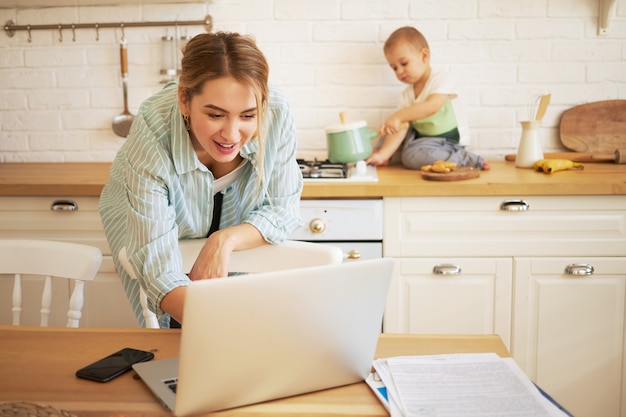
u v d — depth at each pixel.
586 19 2.93
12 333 1.33
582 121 2.96
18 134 3.11
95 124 3.09
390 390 1.08
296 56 3.00
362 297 1.05
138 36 3.03
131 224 1.45
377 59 2.98
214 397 1.01
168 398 1.06
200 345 0.96
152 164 1.44
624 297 2.48
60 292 2.63
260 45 3.00
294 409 1.05
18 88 3.08
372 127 3.03
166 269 1.40
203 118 1.31
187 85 1.30
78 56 3.05
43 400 1.07
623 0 2.91
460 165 2.75
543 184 2.41
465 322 2.51
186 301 0.92
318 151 3.05
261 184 1.69
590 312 2.49
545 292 2.48
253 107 1.30
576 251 2.46
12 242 1.67
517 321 2.50
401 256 2.49
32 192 2.56
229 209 1.74
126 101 3.03
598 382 2.53
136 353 1.22
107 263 2.61
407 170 2.79
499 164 2.90
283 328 1.00
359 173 2.61
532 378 2.54
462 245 2.47
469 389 1.08
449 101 2.82
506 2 2.93
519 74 2.97
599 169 2.70
